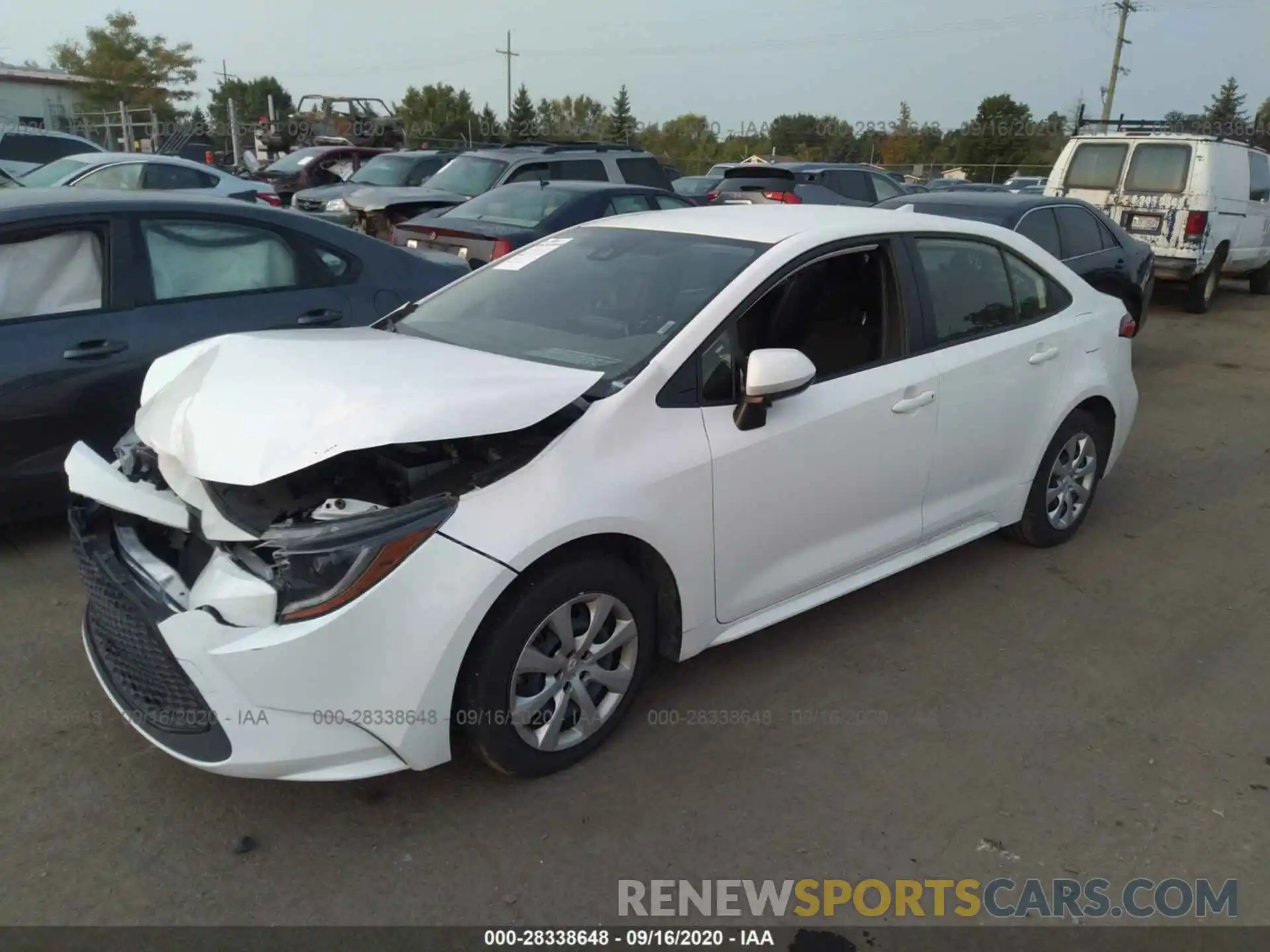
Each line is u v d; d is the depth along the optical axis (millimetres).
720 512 3271
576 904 2619
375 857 2752
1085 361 4754
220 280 4922
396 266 5551
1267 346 10922
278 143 27781
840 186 15273
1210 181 12062
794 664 3834
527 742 2977
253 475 2545
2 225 4312
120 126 34906
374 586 2561
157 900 2580
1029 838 2922
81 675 3596
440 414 2646
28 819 2855
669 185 13195
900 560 4109
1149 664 3932
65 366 4383
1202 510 5703
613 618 3137
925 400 3904
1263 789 3174
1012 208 8062
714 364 3307
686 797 3037
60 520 4988
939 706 3580
